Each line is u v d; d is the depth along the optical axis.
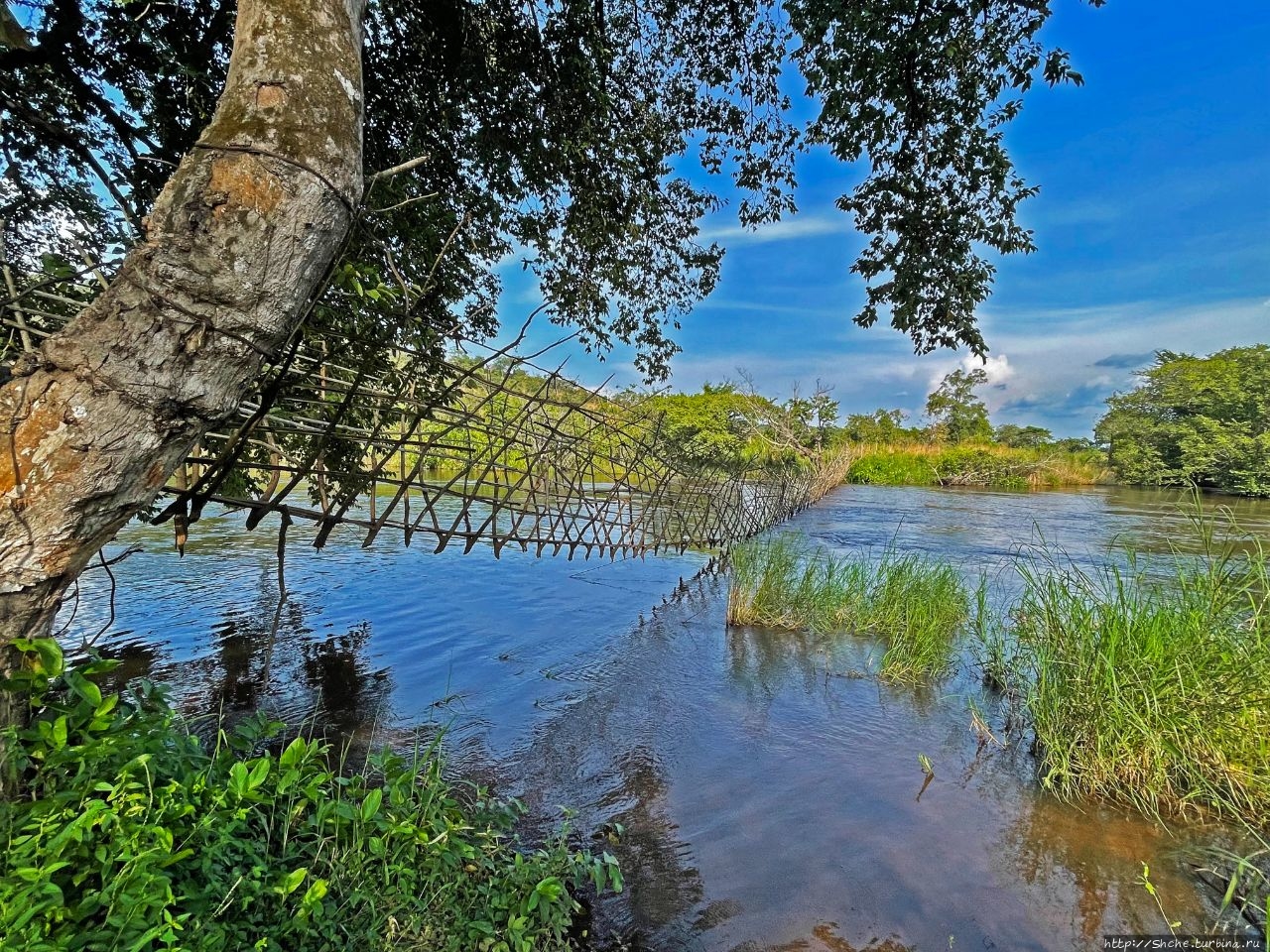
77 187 3.17
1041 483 30.38
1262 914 2.71
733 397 31.92
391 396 3.64
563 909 2.38
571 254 6.70
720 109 6.32
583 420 7.52
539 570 10.52
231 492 4.02
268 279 1.77
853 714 5.00
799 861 3.12
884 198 5.21
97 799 1.51
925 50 4.14
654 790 3.80
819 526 16.75
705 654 6.54
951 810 3.60
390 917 1.96
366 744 4.28
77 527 1.65
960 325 5.17
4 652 1.62
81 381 1.59
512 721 4.76
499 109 4.99
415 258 4.72
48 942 1.22
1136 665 3.79
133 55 3.27
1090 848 3.23
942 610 6.93
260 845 1.95
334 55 1.90
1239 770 3.49
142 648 5.95
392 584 9.06
